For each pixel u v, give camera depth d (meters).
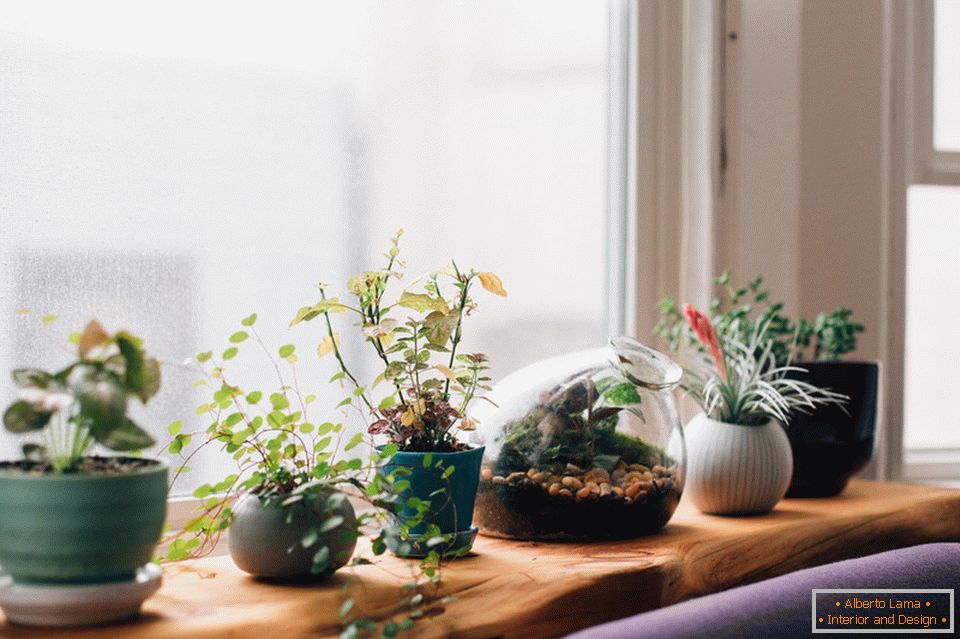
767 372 1.55
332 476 1.14
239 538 1.08
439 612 1.06
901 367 2.06
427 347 1.22
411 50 1.61
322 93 1.53
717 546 1.32
